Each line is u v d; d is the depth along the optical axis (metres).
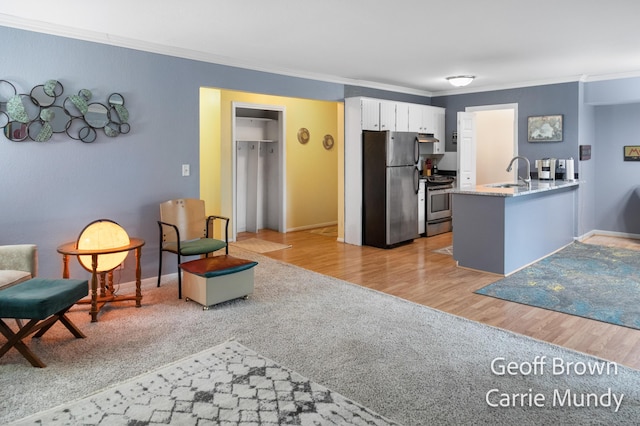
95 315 3.50
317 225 8.41
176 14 3.58
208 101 6.65
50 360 2.86
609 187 7.10
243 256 5.90
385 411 2.29
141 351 2.99
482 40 4.45
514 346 3.05
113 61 4.21
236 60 5.14
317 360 2.85
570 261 5.41
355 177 6.54
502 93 7.18
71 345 3.08
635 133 6.79
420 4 3.39
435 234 7.39
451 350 2.99
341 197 6.80
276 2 3.33
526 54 5.06
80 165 4.07
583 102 6.58
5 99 3.64
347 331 3.32
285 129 7.71
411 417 2.23
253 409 2.30
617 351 2.97
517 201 4.96
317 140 8.27
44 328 3.11
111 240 3.67
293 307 3.85
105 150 4.21
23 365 2.79
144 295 4.21
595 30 4.13
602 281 4.53
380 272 5.02
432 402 2.37
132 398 2.41
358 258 5.74
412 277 4.80
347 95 6.61
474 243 4.99
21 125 3.71
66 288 2.95
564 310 3.72
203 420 2.21
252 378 2.62
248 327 3.41
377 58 5.20
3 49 3.61
